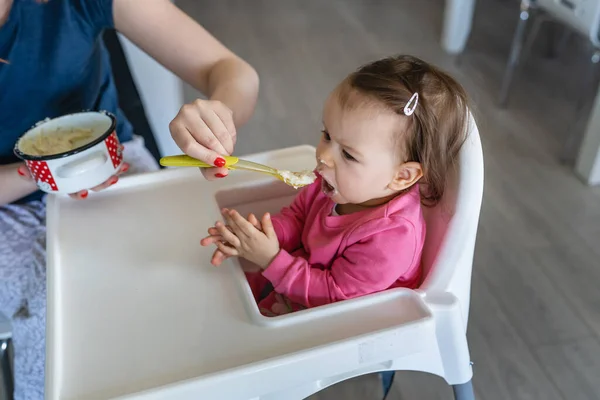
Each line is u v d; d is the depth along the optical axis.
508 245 1.56
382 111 0.64
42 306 0.81
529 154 1.91
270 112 2.21
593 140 1.72
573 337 1.31
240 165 0.67
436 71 0.69
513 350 1.29
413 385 1.21
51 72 0.93
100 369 0.57
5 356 0.95
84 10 0.92
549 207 1.70
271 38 2.78
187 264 0.71
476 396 1.20
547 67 2.38
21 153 0.77
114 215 0.79
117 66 1.40
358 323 0.60
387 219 0.67
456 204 0.66
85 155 0.77
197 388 0.54
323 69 2.50
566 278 1.46
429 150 0.66
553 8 1.84
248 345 0.59
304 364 0.55
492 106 2.16
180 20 0.96
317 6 3.10
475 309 1.38
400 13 2.97
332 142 0.67
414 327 0.58
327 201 0.77
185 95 2.27
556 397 1.19
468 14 2.41
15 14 0.87
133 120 1.36
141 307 0.65
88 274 0.70
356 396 1.20
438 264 0.65
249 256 0.69
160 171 0.85
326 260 0.71
